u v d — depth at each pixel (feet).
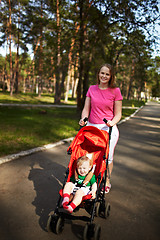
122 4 46.85
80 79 55.42
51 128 34.83
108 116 12.60
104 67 11.96
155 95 274.77
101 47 50.26
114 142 12.94
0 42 119.65
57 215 9.80
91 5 48.52
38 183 15.10
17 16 108.58
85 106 13.20
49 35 50.44
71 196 10.76
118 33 53.47
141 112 87.61
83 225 10.64
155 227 10.69
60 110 72.69
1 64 204.64
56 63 52.34
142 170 18.92
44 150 23.15
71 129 35.04
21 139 25.77
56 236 9.71
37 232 9.95
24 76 215.51
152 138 33.53
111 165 13.69
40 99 122.42
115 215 11.65
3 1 106.93
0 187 14.26
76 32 49.29
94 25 50.31
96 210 10.82
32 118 46.39
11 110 61.11
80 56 47.78
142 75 65.57
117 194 14.16
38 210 11.79
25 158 20.08
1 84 223.71
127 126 45.32
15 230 10.04
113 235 9.96
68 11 51.11
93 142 11.89
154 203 13.14
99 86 12.64
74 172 12.10
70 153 11.35
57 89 108.47
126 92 268.41
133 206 12.68
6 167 17.70
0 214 11.28
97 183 10.69
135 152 24.79
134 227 10.63
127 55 56.34
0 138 25.48
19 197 13.08
